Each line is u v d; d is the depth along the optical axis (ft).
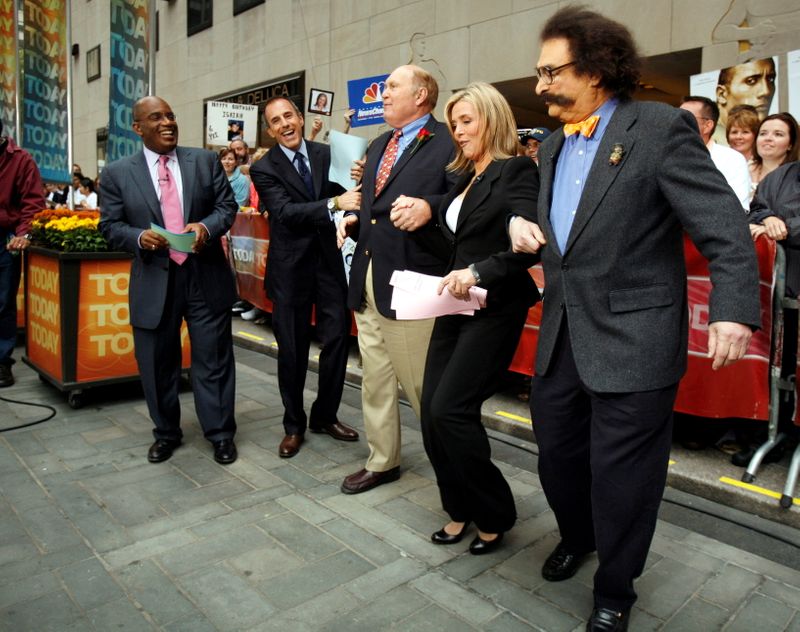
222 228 11.06
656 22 20.79
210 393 11.28
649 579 7.75
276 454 11.59
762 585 7.64
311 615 7.00
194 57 45.85
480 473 7.76
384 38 30.60
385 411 10.06
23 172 15.43
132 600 7.25
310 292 11.58
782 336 9.75
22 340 20.29
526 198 7.27
